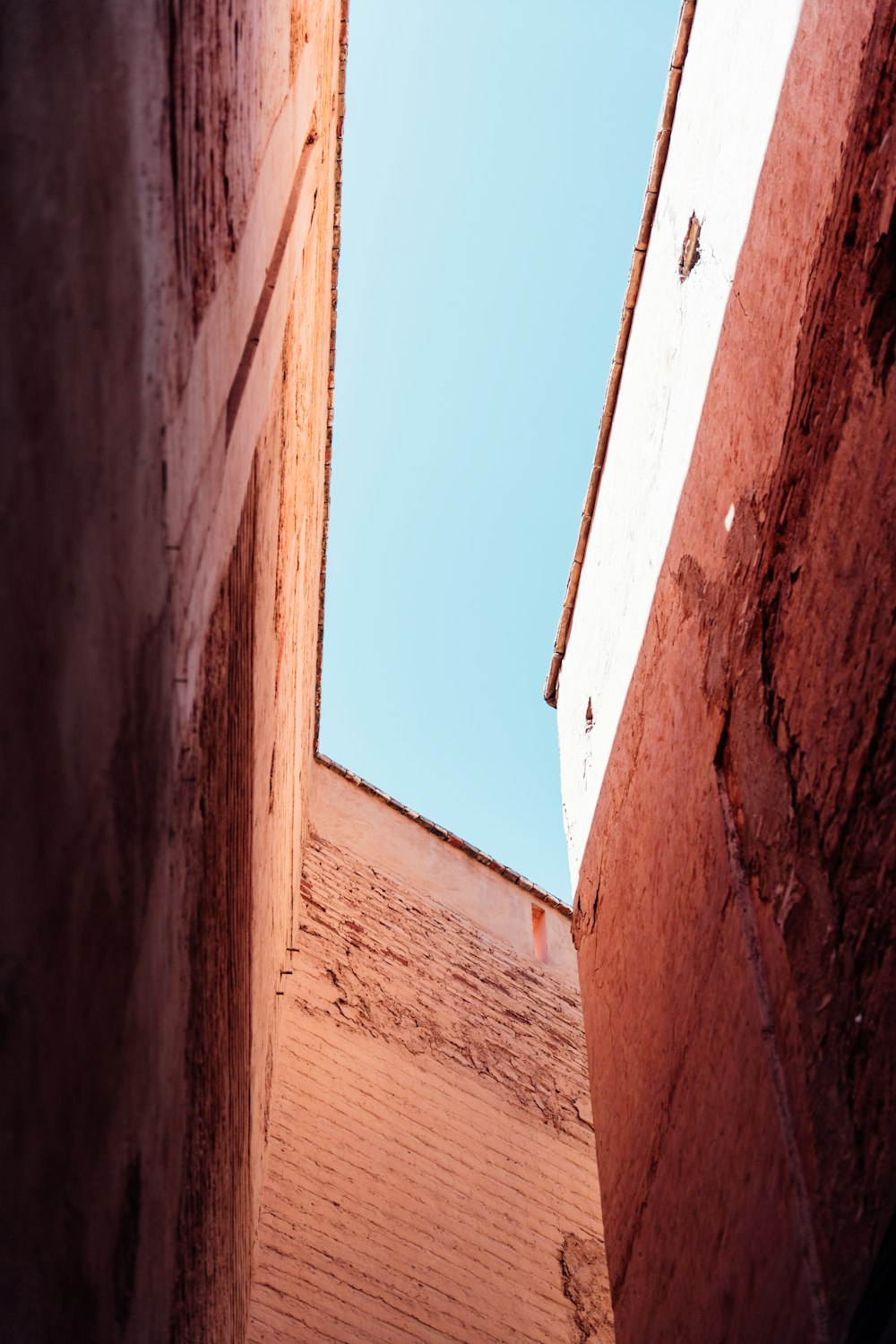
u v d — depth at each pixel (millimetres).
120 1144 2420
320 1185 6578
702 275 5145
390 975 8266
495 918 9664
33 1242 1970
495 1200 7457
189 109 2721
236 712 3875
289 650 6020
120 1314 2518
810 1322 3096
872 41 3602
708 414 4859
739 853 4074
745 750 4105
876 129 3520
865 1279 2938
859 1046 3115
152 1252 2842
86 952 2070
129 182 2213
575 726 6969
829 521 3600
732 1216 3691
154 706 2537
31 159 1745
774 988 3656
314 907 8195
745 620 4223
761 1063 3627
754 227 4508
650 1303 4332
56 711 1859
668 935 4703
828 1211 3150
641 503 5918
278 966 6578
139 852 2436
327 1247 6316
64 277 1861
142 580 2367
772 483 4066
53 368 1819
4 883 1675
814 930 3445
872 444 3350
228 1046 4098
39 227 1764
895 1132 2902
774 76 4465
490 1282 6957
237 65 3369
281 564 5328
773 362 4152
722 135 5098
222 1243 4199
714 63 5387
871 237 3477
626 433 6383
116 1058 2340
